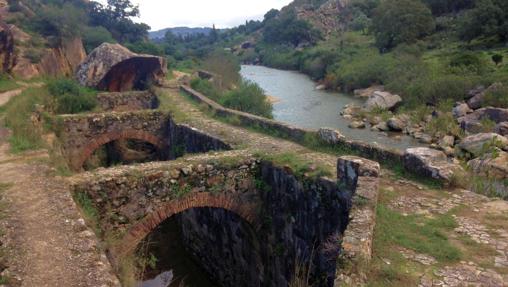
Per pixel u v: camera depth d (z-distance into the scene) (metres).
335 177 8.98
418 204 8.34
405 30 61.44
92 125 17.72
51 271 5.73
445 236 6.94
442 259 6.23
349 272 5.54
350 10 116.12
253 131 15.29
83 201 9.04
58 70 32.22
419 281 5.64
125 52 28.03
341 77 50.94
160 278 13.43
